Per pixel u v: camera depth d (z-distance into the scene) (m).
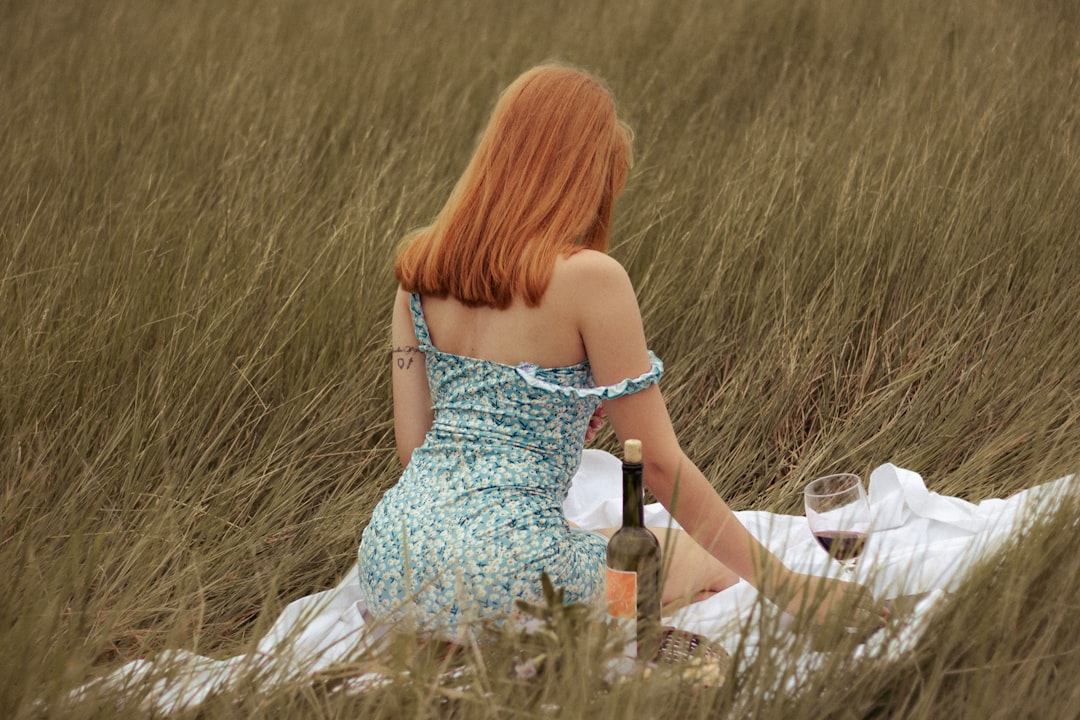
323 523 3.37
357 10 8.48
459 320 2.67
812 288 4.45
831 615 2.20
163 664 2.33
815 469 3.77
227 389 3.69
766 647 2.14
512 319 2.58
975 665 2.23
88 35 7.70
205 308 3.89
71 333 3.68
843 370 4.19
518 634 2.21
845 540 2.56
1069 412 3.79
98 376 3.58
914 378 4.06
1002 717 2.07
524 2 8.88
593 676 2.03
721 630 2.30
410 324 2.87
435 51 7.51
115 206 4.73
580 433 2.71
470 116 6.33
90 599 2.87
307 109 6.28
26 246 4.27
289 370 3.83
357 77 6.70
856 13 7.75
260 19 8.15
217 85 6.55
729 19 7.93
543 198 2.56
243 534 3.26
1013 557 2.35
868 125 5.58
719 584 3.00
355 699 2.21
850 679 2.16
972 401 3.90
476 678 2.09
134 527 3.20
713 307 4.34
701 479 2.66
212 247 4.41
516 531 2.55
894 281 4.41
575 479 3.76
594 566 2.63
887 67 6.78
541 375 2.60
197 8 8.33
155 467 3.40
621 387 2.57
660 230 4.69
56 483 3.28
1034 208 4.61
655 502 3.56
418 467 2.73
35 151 5.41
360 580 2.74
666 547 2.28
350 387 3.79
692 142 5.88
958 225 4.48
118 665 2.42
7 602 2.43
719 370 4.27
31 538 2.87
